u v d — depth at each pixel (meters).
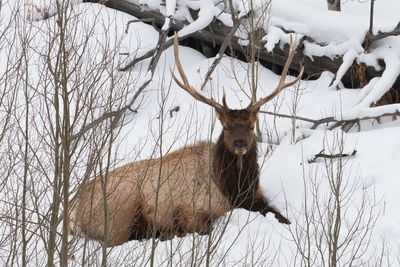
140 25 35.22
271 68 33.44
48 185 18.92
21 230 18.47
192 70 33.12
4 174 20.59
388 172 24.05
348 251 19.97
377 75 30.12
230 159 21.72
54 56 18.95
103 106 17.84
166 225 21.52
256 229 21.11
